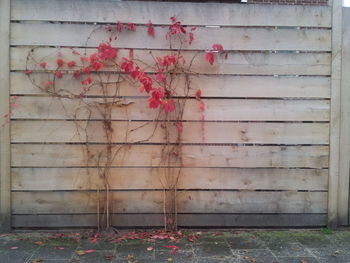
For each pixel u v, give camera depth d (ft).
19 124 12.28
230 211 12.82
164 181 12.59
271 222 12.91
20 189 12.42
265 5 12.50
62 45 12.20
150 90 11.83
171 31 12.25
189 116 12.48
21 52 12.17
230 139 12.59
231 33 12.45
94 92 12.34
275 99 12.62
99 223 12.60
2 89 12.15
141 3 12.26
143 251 11.10
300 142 12.71
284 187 12.82
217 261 10.46
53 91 12.26
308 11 12.58
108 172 12.51
